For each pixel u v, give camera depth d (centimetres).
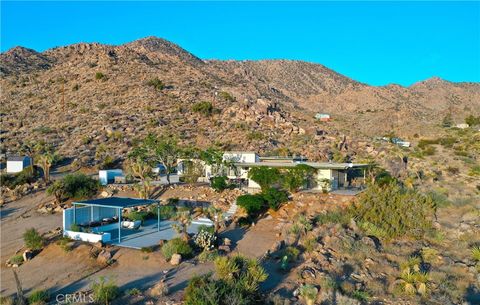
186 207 4609
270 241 3591
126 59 15012
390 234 3694
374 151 8294
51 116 10100
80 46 19738
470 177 6372
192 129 9225
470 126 11900
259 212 4297
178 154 6047
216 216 3912
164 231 3838
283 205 4381
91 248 3262
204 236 3356
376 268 2961
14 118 10006
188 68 15512
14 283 2836
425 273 2836
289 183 4669
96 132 8538
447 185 5712
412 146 9488
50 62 18000
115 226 3959
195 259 3134
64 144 7925
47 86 12875
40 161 5741
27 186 5319
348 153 8094
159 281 2708
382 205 4150
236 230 3894
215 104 11081
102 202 3731
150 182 5300
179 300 2388
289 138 9025
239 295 2269
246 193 4878
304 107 18075
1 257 3356
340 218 3931
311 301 2352
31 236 3456
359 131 11419
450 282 2744
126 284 2689
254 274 2552
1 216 4456
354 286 2617
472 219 4128
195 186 5344
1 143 7962
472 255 3256
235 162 5844
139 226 4009
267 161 5984
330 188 4909
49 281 2831
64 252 3241
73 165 6625
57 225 4112
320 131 9731
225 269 2577
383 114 13888
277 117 10256
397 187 4619
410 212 4047
